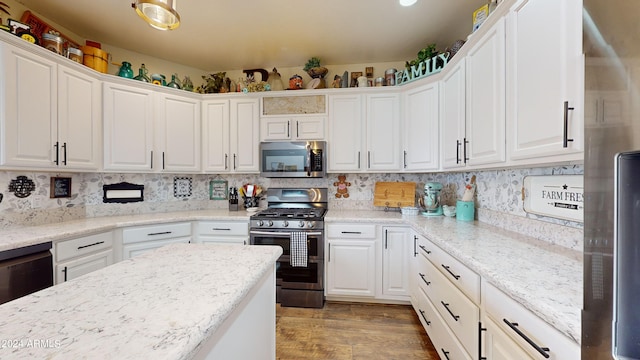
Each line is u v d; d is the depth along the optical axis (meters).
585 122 0.39
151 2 1.14
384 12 2.05
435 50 2.52
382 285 2.44
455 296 1.34
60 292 0.72
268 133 2.82
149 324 0.56
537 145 1.08
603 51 0.37
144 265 0.96
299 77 2.86
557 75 0.96
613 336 0.37
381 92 2.66
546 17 1.02
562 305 0.72
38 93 1.81
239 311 0.86
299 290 2.46
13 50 1.67
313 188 3.04
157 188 2.87
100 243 2.05
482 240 1.49
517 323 0.86
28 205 2.02
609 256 0.37
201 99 2.87
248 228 2.56
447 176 2.80
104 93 2.31
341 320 2.21
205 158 2.89
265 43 2.54
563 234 1.33
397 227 2.41
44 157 1.85
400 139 2.63
